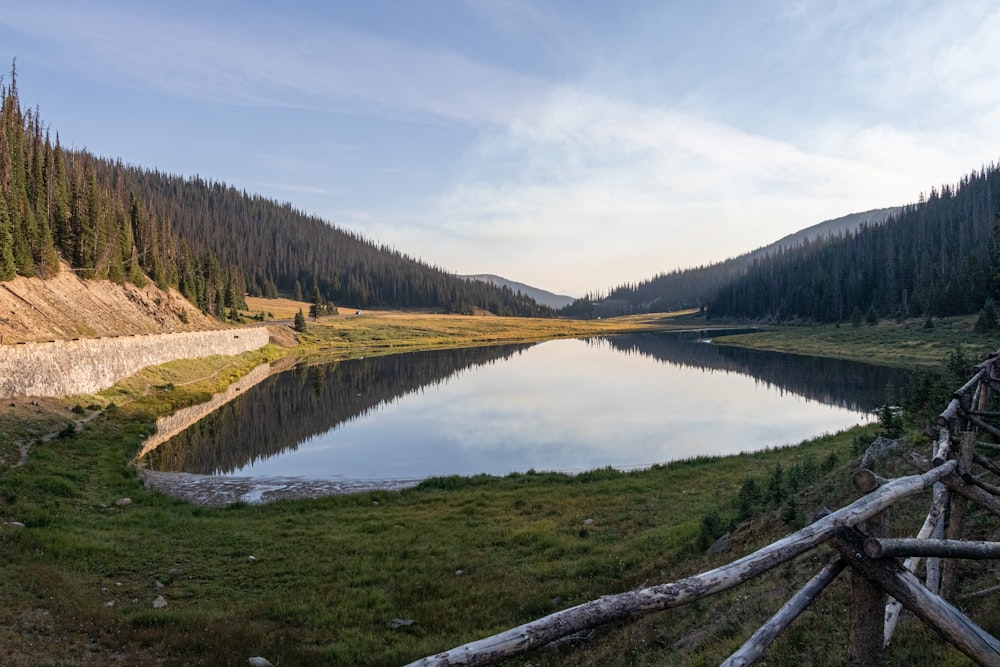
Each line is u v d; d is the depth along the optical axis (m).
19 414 28.17
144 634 10.48
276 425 42.12
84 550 14.94
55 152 72.25
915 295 102.62
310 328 128.88
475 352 106.25
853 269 140.62
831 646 6.88
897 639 6.05
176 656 9.87
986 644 3.26
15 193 55.19
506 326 171.25
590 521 18.28
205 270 119.38
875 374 62.16
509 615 11.93
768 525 13.37
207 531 17.73
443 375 71.50
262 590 13.52
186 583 13.75
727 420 41.50
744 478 22.11
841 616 7.52
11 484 19.81
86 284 63.31
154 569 14.49
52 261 56.09
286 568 14.78
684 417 43.12
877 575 3.66
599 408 47.88
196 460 31.66
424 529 18.03
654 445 34.72
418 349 113.12
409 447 35.50
